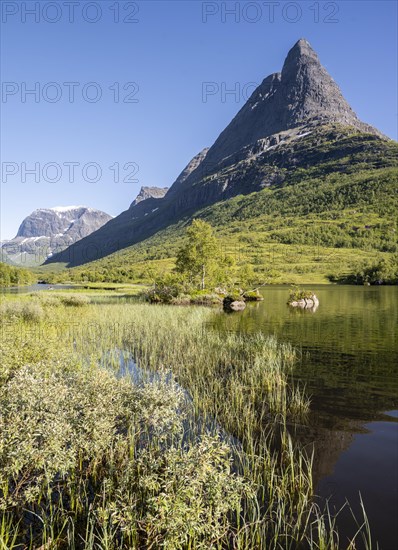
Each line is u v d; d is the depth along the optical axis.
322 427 10.39
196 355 18.05
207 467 5.90
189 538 5.58
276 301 62.44
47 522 6.16
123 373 15.85
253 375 14.95
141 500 6.23
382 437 9.73
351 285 133.62
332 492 7.25
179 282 67.56
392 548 5.68
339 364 17.38
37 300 39.97
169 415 8.47
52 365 11.95
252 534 5.79
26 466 6.71
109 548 5.46
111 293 78.06
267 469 8.00
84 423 7.39
